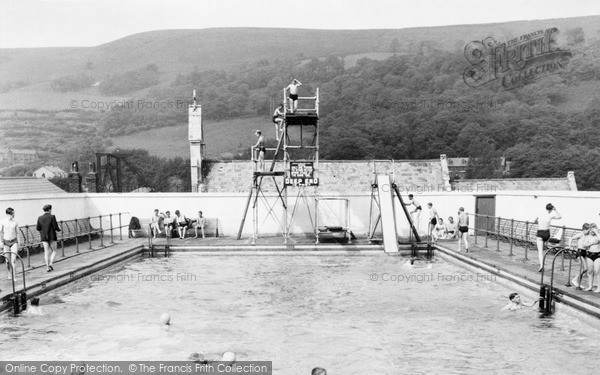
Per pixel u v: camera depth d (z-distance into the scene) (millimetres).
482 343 10594
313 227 26922
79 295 14867
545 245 18234
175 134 154625
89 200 26672
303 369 9195
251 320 12352
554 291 12836
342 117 121938
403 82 142375
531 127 101688
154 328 11625
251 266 19969
